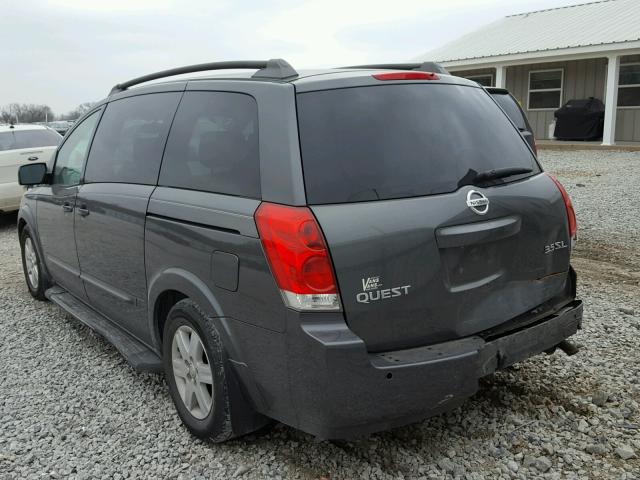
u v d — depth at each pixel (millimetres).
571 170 14875
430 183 2936
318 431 2740
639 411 3518
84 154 4688
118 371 4348
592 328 4773
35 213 5523
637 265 6727
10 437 3512
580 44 18906
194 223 3189
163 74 4043
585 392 3754
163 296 3594
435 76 3348
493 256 3051
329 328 2656
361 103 3012
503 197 3100
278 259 2715
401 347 2820
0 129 10477
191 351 3312
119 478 3090
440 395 2771
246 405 3129
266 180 2893
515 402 3656
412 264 2779
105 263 4211
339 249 2664
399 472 3045
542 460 3053
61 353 4711
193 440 3404
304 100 2957
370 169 2857
